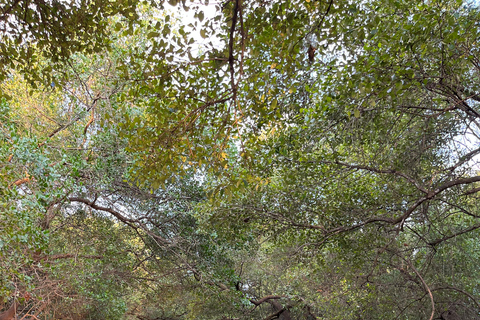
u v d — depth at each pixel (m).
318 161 6.47
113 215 9.16
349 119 5.56
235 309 10.93
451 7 4.75
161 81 3.94
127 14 4.36
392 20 4.64
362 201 7.18
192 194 9.68
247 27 3.59
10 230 4.77
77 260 7.68
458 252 7.68
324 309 9.40
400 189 6.61
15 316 5.45
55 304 6.68
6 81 7.72
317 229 7.32
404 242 7.73
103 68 7.89
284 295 10.86
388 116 5.88
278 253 9.24
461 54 4.62
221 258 10.47
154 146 4.19
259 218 7.62
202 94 4.19
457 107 4.98
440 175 6.03
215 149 4.15
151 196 9.01
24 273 5.24
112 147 7.79
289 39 3.46
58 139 8.12
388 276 8.57
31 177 5.43
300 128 6.45
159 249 9.75
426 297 7.56
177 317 12.97
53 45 4.72
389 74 4.38
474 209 7.05
